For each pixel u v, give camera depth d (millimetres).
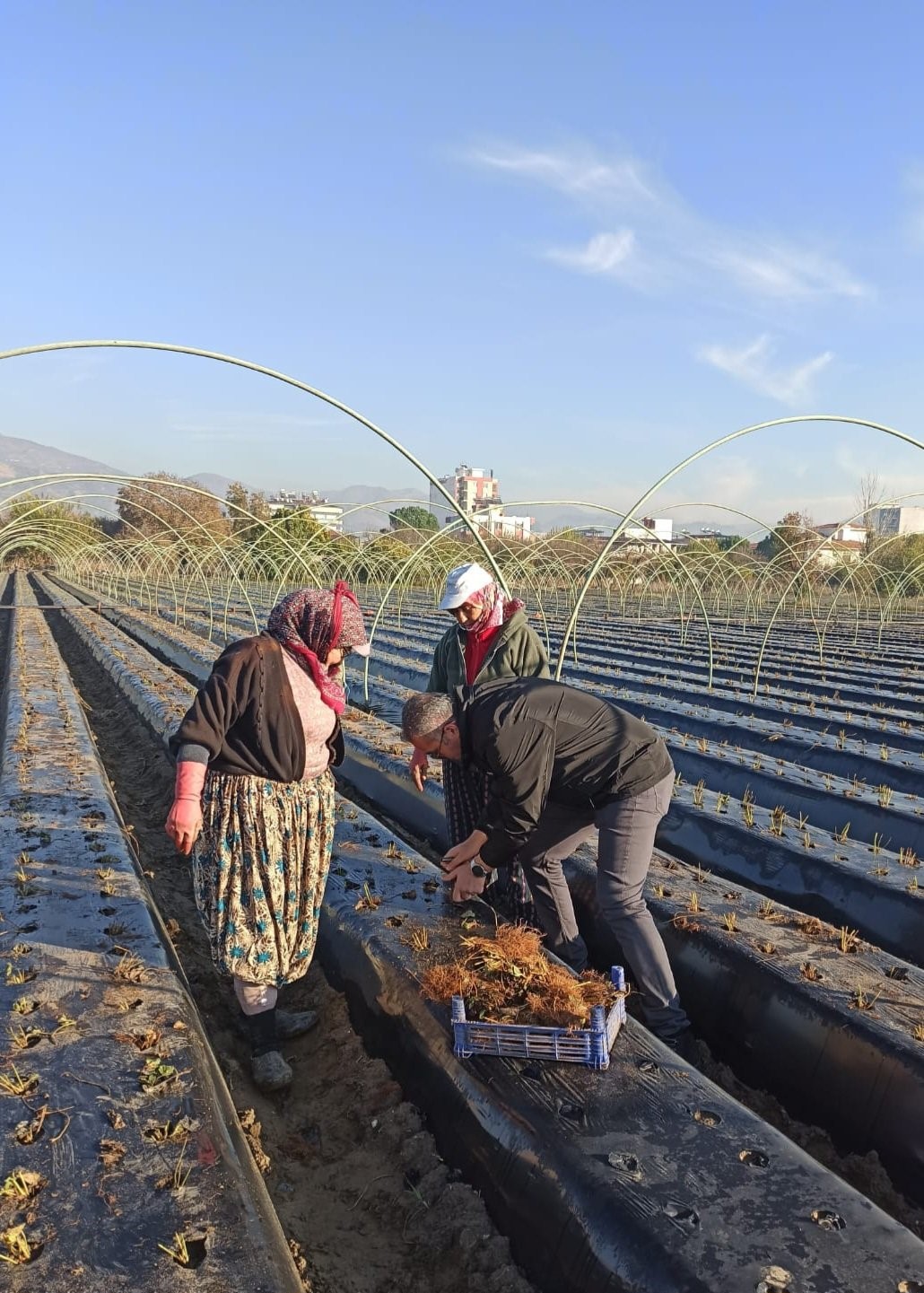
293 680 3080
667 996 3514
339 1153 3088
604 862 3520
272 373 4605
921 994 3410
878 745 8547
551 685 3391
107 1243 2047
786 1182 2326
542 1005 2949
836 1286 1988
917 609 27812
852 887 4828
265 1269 2014
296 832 3221
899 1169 2936
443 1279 2523
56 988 3160
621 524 6410
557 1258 2312
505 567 20188
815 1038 3293
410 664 14047
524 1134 2590
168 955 3510
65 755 6727
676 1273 2043
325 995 3953
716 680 12555
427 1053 3096
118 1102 2553
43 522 24062
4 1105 2521
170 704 9398
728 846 5598
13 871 4188
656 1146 2465
